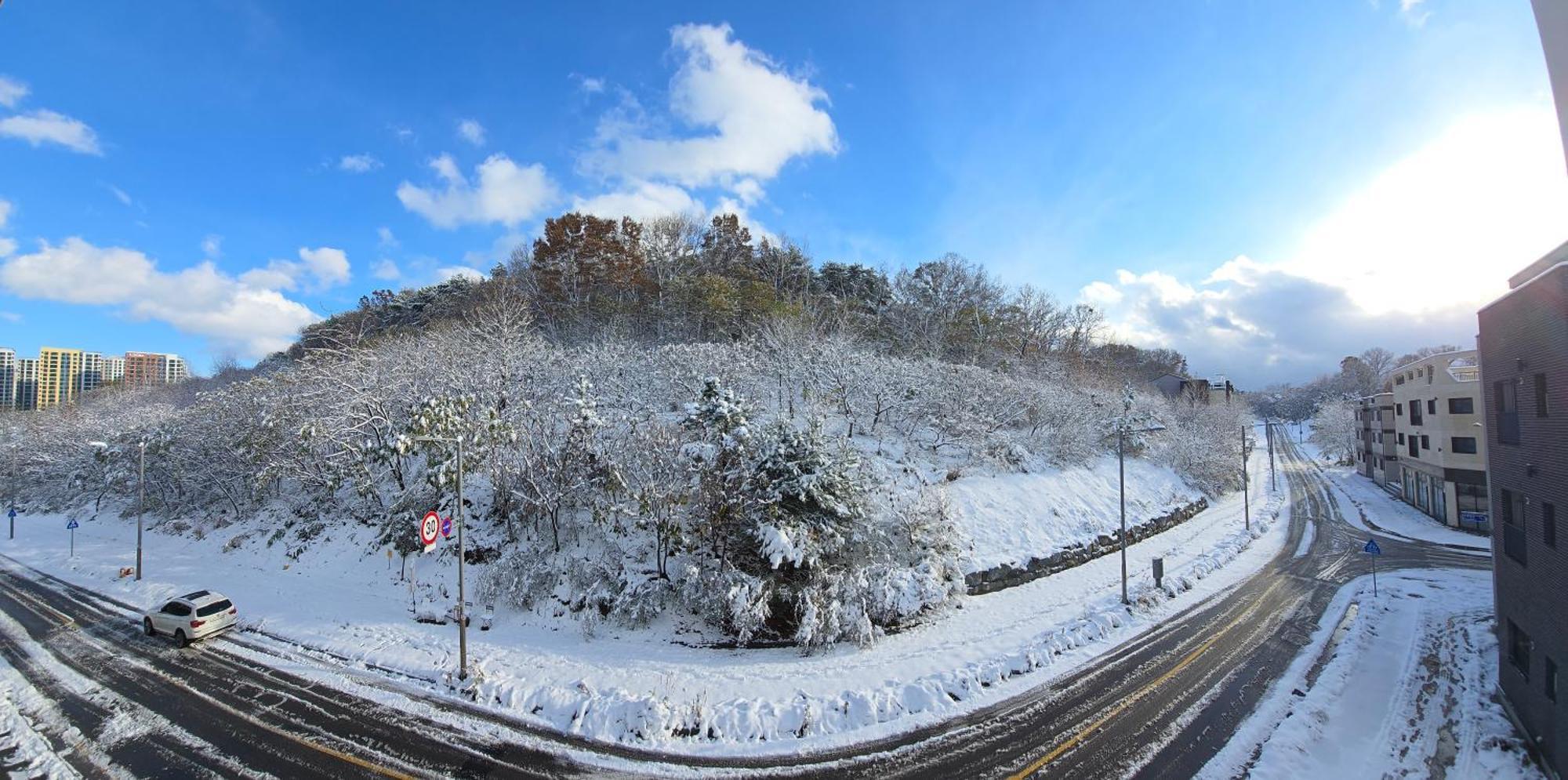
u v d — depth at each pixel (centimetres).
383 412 2217
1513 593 1234
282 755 1016
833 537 1639
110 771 971
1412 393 3753
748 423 1800
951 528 1930
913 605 1631
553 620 1571
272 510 2398
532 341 2695
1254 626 1700
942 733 1109
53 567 2272
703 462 1714
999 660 1390
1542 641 1088
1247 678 1348
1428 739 1121
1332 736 1116
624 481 1788
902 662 1391
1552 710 1041
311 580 1889
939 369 3131
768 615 1524
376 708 1180
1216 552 2489
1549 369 1084
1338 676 1365
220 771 971
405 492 1997
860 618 1505
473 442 1902
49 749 1036
